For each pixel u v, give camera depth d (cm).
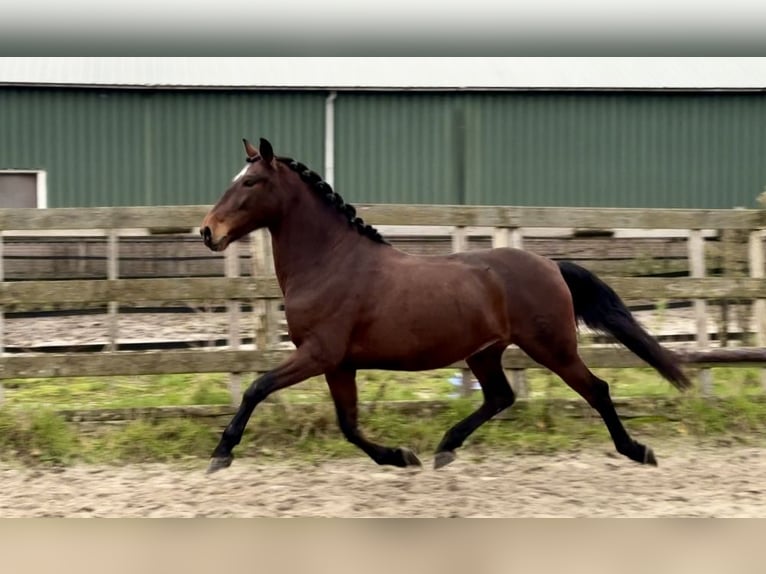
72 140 2086
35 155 2070
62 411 922
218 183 2136
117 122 2102
